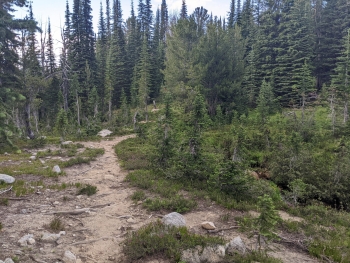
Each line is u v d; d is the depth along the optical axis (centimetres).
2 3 1526
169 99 1455
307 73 2953
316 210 1077
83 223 783
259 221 650
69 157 1781
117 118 4166
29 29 1516
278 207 1075
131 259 592
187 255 604
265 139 2186
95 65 5916
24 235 655
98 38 6938
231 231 789
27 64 2380
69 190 1088
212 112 3262
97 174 1400
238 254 630
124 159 1755
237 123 2783
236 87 3250
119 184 1222
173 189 1115
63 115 2223
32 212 826
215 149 1622
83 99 5300
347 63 2689
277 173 1608
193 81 3127
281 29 4222
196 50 3238
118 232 739
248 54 4606
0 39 1409
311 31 3962
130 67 6094
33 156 1728
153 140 1479
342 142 1798
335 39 3900
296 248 738
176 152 1311
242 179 1093
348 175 1409
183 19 3497
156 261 592
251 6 6212
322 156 1848
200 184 1184
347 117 2552
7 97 1119
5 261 510
